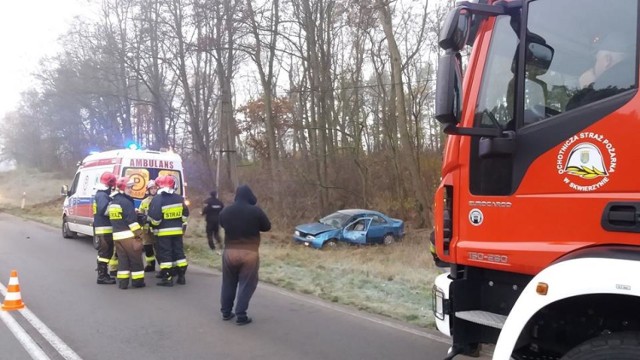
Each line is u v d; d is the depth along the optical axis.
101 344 5.67
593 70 2.86
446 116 3.02
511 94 3.18
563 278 2.70
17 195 37.12
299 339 5.94
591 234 2.80
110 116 36.00
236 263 6.54
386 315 7.07
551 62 3.02
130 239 8.57
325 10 24.89
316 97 25.22
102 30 30.05
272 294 8.45
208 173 29.47
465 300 3.53
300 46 25.20
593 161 2.81
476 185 3.37
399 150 25.03
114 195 8.63
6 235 16.17
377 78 26.59
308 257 13.35
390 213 24.25
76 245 14.03
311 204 24.05
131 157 12.47
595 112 2.81
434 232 3.89
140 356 5.30
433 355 5.41
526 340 3.02
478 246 3.32
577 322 3.08
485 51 3.36
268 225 6.69
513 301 3.40
